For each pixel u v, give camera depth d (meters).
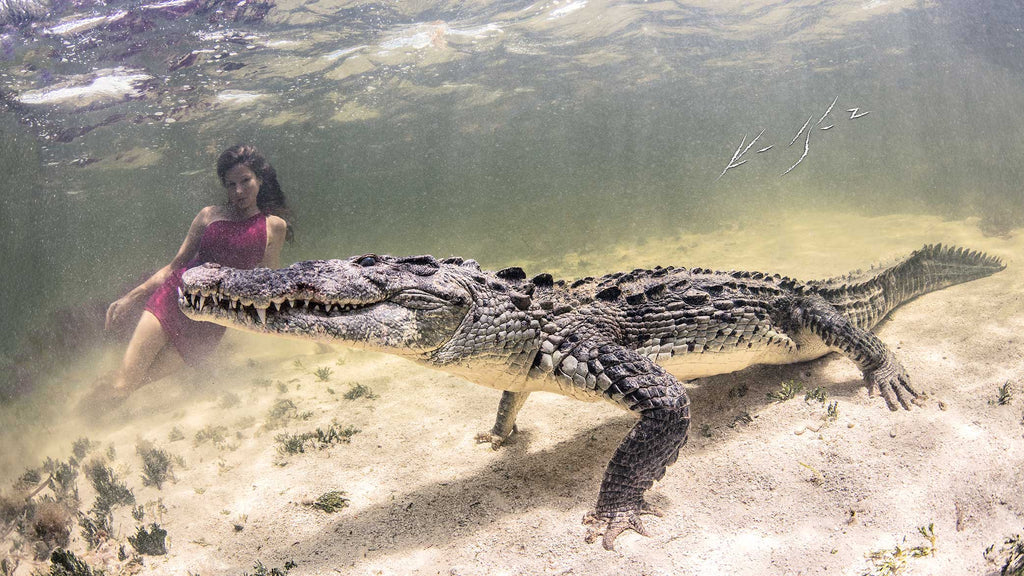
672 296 1.52
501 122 9.09
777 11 5.72
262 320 1.19
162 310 2.19
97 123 5.02
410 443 1.68
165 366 2.27
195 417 2.01
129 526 1.42
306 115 6.38
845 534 1.17
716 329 1.54
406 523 1.34
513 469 1.49
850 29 5.77
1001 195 3.96
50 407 2.26
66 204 7.10
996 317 1.92
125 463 1.73
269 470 1.59
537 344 1.35
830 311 1.65
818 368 1.76
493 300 1.32
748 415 1.54
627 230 4.82
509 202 10.14
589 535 1.21
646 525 1.24
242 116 5.94
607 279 1.58
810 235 3.69
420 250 5.52
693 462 1.41
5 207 5.93
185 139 6.04
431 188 15.36
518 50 6.11
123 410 2.16
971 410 1.47
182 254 2.35
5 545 1.41
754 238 3.85
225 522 1.40
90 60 4.36
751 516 1.23
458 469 1.53
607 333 1.41
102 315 3.04
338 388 2.10
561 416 1.72
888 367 1.59
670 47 6.27
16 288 5.22
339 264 1.25
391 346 1.25
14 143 4.92
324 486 1.50
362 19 5.24
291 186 12.36
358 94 6.21
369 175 12.62
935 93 6.21
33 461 1.84
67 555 1.27
